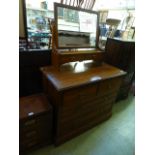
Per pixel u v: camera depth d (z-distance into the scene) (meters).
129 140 1.63
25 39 1.66
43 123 1.29
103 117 1.83
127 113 2.11
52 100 1.35
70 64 1.65
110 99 1.74
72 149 1.47
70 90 1.20
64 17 1.35
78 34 1.49
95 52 1.59
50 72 1.40
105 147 1.53
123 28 2.42
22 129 1.17
